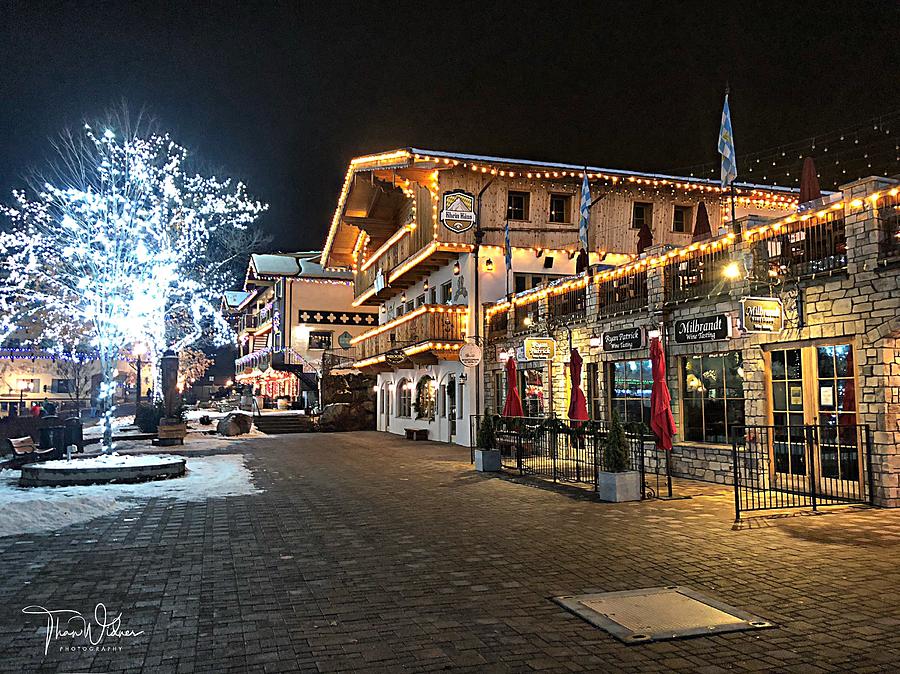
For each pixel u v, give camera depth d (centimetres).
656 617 540
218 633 519
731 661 454
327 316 4900
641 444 1163
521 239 2422
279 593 624
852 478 1062
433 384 2855
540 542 830
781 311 1135
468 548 802
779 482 1192
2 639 510
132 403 5528
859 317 1035
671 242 2517
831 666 443
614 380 1673
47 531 918
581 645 486
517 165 2384
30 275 2067
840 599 584
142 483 1398
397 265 2933
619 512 1026
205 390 7588
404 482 1427
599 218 2469
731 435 1316
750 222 1316
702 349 1377
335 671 444
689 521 943
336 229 3756
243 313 6594
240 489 1326
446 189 2380
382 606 582
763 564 704
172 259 1748
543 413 2000
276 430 3547
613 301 1681
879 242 1011
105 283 1593
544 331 1959
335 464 1819
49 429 1759
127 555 778
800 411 1153
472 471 1622
